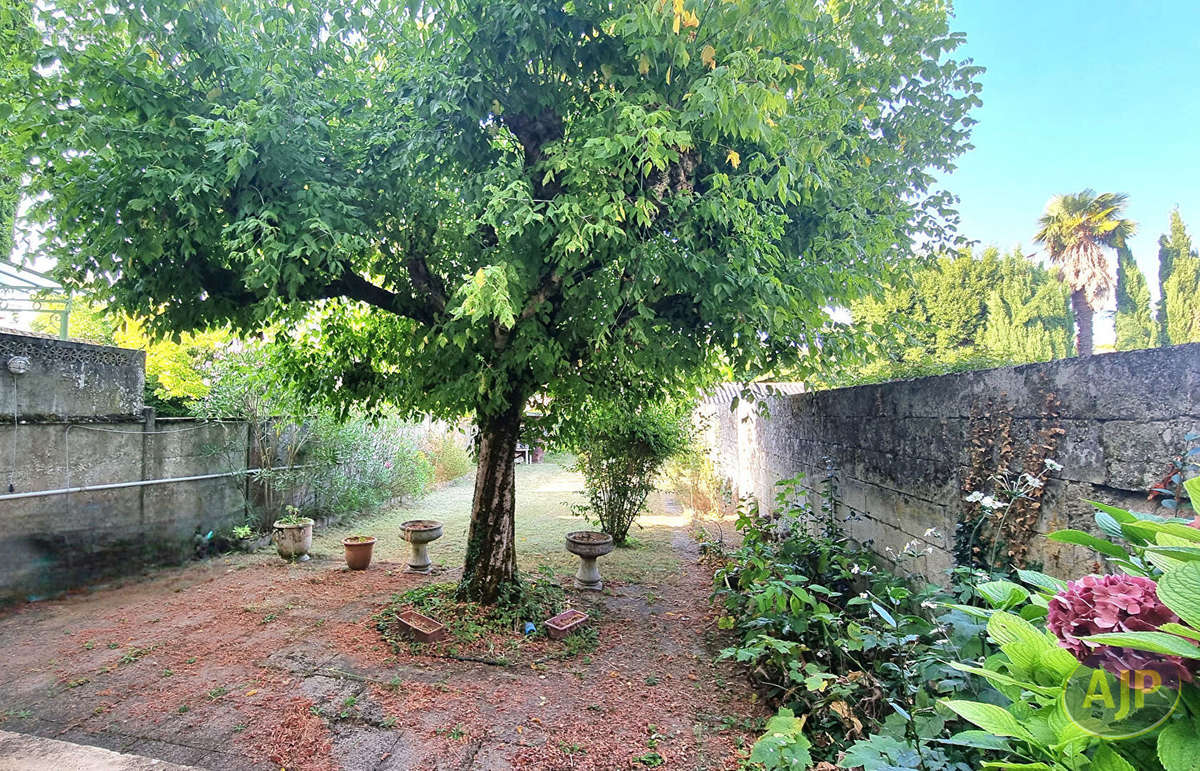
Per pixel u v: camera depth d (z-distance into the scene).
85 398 5.16
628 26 2.61
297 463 7.32
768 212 3.40
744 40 2.74
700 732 2.78
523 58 3.13
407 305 4.05
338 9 3.35
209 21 3.00
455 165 3.58
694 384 5.02
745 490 8.46
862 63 3.91
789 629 3.14
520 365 3.75
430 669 3.45
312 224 2.86
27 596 4.68
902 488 3.47
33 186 3.15
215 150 2.73
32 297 4.31
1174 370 1.78
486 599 4.34
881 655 2.75
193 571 5.60
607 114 3.09
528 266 3.41
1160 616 0.91
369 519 8.30
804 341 4.04
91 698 3.07
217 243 3.29
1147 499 1.85
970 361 4.33
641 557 6.33
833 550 4.03
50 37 3.00
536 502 9.85
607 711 2.99
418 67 3.38
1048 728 0.96
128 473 5.46
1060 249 14.99
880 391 3.79
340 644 3.81
